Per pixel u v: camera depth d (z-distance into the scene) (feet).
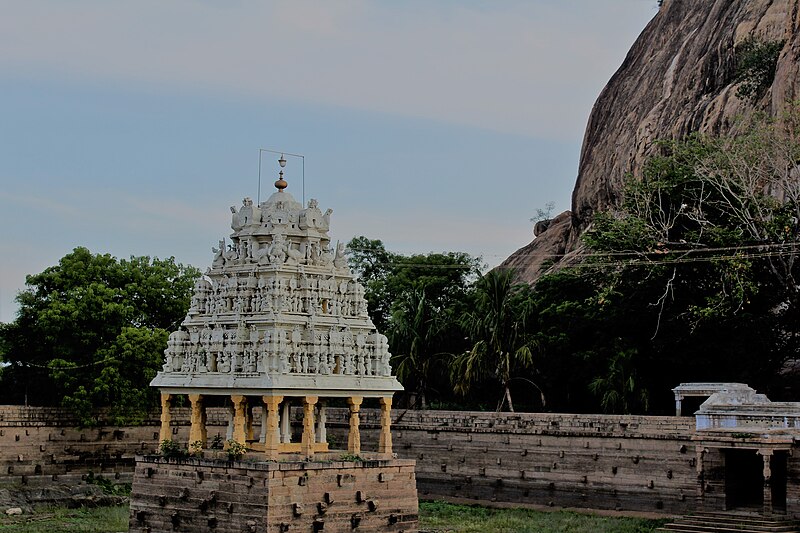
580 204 321.32
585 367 221.05
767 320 203.51
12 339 239.91
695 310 199.52
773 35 273.33
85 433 224.33
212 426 236.63
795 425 158.92
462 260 299.99
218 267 146.30
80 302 232.32
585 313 223.10
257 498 127.03
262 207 147.33
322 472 131.75
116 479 226.38
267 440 132.16
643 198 220.64
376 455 141.69
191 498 135.03
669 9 344.69
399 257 312.71
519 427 200.54
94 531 173.06
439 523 178.60
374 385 143.02
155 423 234.99
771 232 200.95
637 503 183.73
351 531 133.49
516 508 194.80
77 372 228.22
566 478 193.26
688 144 227.81
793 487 155.63
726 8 301.22
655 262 209.15
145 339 227.61
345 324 143.43
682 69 305.12
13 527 176.65
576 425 193.06
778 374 222.28
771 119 216.13
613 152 311.27
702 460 163.43
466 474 206.69
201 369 141.69
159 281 245.04
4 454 211.82
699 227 217.77
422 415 215.10
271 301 137.80
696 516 161.38
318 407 147.84
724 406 165.27
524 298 241.55
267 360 134.41
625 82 339.77
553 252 337.11
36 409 217.56
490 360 228.43
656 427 182.80
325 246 148.05
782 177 210.18
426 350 247.29
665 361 218.18
